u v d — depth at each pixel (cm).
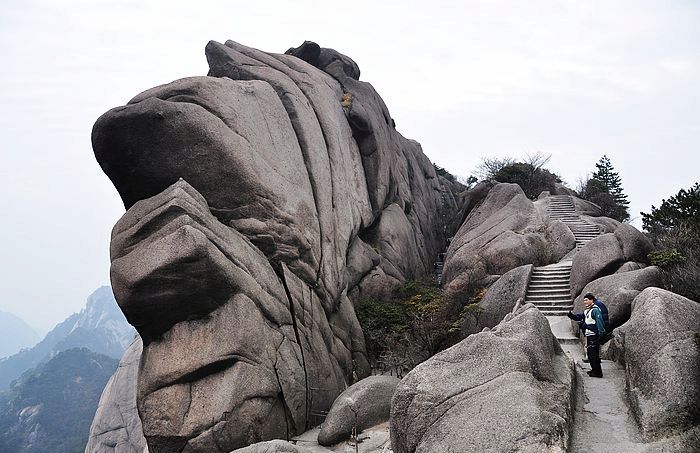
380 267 2472
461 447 687
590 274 1700
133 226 1367
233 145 1531
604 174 5088
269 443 1045
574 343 1434
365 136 2653
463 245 2591
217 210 1517
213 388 1265
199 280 1304
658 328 888
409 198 3331
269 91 1861
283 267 1609
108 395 3412
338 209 2102
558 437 677
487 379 811
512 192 2867
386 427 1386
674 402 769
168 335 1343
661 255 1493
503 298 1856
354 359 1897
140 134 1437
